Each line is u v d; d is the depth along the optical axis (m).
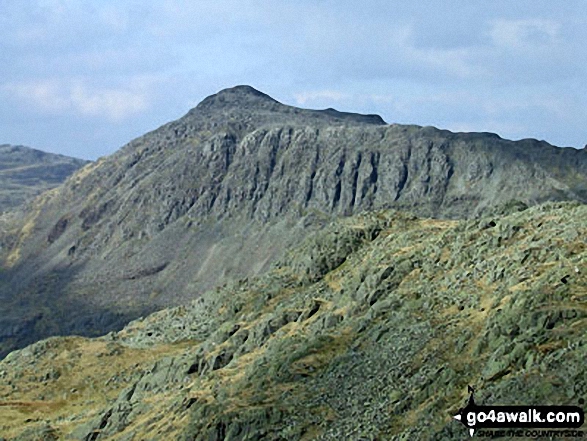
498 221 131.75
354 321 122.56
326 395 102.00
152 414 132.12
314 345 116.94
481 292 108.38
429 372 92.56
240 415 101.88
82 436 139.12
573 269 96.38
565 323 85.38
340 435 90.56
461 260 123.38
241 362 138.25
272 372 114.50
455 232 135.38
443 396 86.06
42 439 145.00
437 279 121.94
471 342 94.69
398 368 98.25
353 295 137.12
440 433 78.12
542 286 94.06
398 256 138.62
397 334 108.06
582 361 76.75
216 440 101.06
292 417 99.12
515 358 83.62
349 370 105.62
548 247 108.94
